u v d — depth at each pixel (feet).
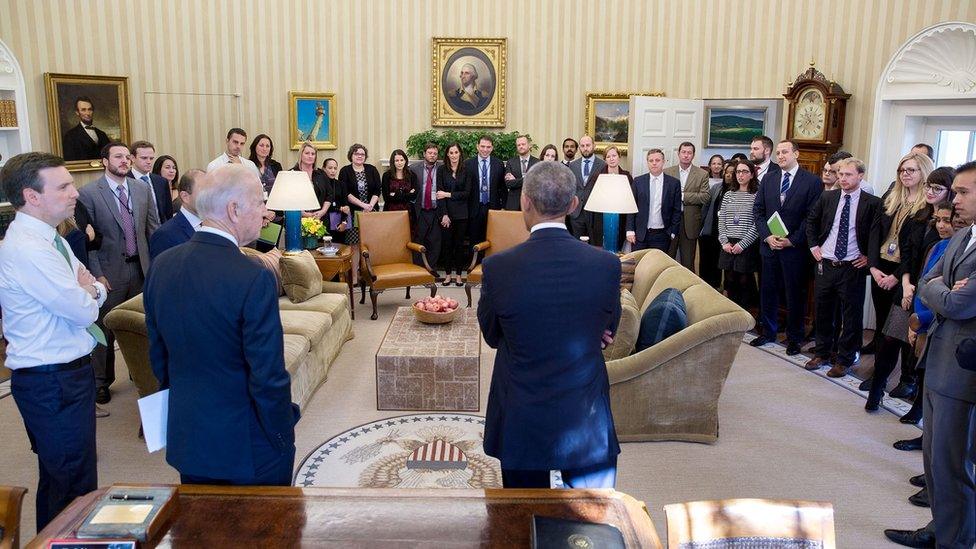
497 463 12.41
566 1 27.78
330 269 20.38
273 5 26.84
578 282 7.00
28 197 8.13
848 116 24.84
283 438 6.84
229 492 5.89
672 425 13.14
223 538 5.21
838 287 16.43
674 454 12.70
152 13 24.93
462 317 17.15
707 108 27.20
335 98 27.84
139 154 16.96
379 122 28.37
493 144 27.30
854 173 15.67
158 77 25.34
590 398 7.14
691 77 27.48
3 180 8.15
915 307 12.23
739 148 27.12
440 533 5.28
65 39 23.21
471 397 14.61
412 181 24.97
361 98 28.12
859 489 11.48
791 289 17.93
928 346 9.36
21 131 20.33
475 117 28.43
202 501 5.74
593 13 27.78
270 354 6.54
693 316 13.44
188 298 6.51
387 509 5.61
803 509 5.30
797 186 17.60
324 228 21.35
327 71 27.71
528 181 7.25
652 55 27.71
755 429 13.78
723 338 12.70
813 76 23.63
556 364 7.02
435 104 28.27
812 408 14.83
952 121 20.86
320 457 12.53
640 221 22.08
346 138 28.32
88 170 23.70
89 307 8.41
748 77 26.73
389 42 27.94
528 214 7.38
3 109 19.75
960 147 20.94
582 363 7.08
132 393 15.51
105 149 15.20
